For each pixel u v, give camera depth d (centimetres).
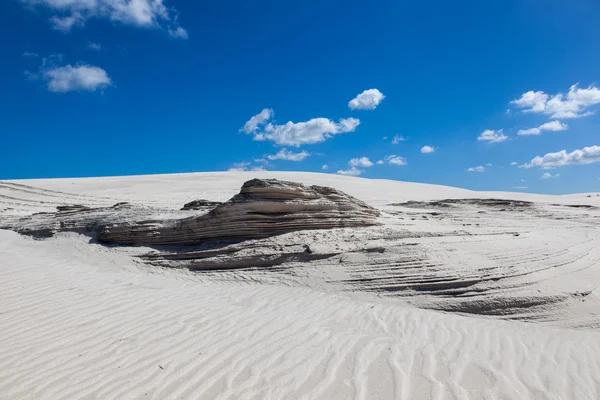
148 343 512
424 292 745
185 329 565
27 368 436
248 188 1011
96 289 746
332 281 800
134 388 404
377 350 516
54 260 1009
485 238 1016
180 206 2448
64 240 1156
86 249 1084
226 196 3066
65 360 458
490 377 454
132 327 566
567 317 682
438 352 519
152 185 3853
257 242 962
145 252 1016
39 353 473
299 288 795
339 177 4847
